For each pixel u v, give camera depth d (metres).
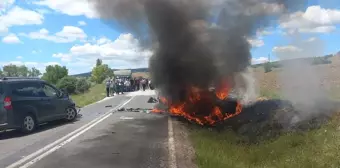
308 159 6.68
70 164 6.84
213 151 7.98
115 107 19.31
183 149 8.18
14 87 10.76
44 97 11.96
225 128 11.01
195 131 10.66
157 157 7.39
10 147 8.60
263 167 7.07
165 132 10.61
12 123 10.39
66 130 11.18
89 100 26.17
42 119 11.63
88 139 9.50
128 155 7.57
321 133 7.89
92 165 6.75
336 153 6.53
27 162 7.01
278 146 8.09
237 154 8.14
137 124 12.36
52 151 8.02
